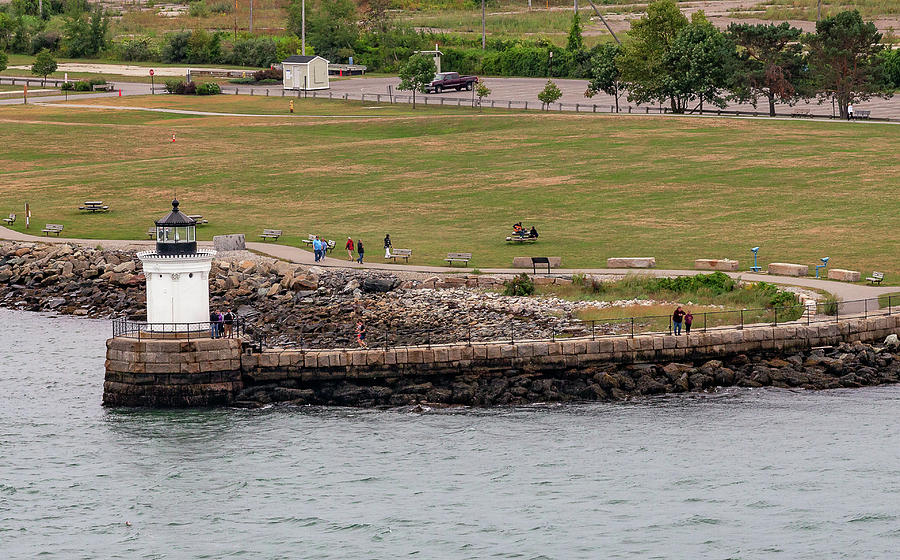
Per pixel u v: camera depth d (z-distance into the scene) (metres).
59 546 194.25
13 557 190.62
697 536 194.12
